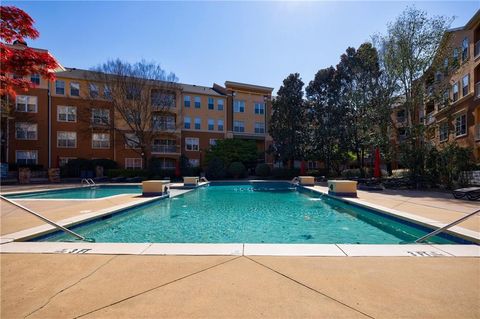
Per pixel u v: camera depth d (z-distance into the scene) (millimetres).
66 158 27844
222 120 35312
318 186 17656
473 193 10203
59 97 27719
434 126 18000
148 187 12172
